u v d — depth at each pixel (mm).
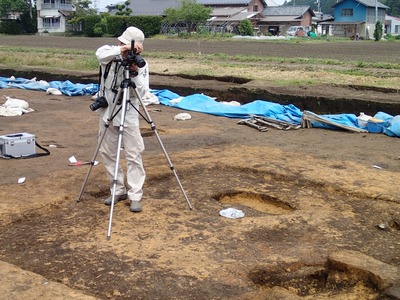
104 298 3084
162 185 5312
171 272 3383
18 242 3889
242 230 4156
